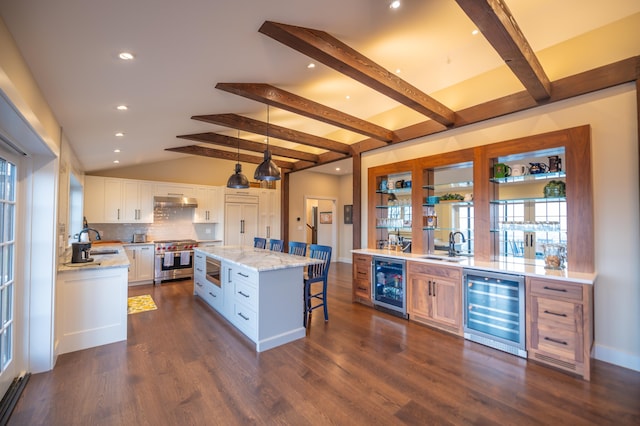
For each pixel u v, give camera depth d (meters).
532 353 2.68
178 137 4.43
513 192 3.36
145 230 6.28
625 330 2.57
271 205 7.34
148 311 4.09
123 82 2.28
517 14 2.46
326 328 3.51
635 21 2.54
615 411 1.99
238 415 1.95
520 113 3.22
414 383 2.33
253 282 3.04
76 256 3.09
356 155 5.09
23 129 1.89
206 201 6.70
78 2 1.32
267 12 1.73
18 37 1.54
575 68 2.84
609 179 2.66
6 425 1.83
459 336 3.24
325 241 9.01
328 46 2.25
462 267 3.19
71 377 2.40
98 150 4.27
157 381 2.35
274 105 3.19
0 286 2.13
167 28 1.66
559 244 2.97
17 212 2.37
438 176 4.28
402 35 2.46
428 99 3.30
